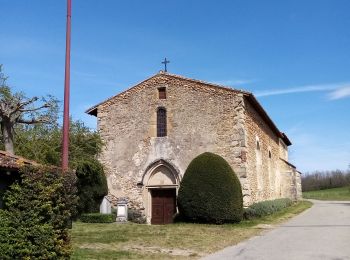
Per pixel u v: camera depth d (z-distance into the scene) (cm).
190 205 1858
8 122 1631
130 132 2239
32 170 955
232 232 1595
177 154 2122
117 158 2239
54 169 981
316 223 1889
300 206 3053
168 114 2180
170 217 2119
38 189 935
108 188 2219
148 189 2158
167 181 2134
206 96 2127
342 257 1080
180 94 2178
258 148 2391
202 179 1866
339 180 6988
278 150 3259
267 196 2591
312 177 7350
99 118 2325
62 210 973
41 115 1920
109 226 1798
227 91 2092
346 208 2836
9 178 1023
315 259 1059
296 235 1503
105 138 2288
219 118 2083
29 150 2036
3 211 914
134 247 1273
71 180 1006
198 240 1408
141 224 1930
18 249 888
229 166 1912
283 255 1120
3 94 1786
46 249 909
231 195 1842
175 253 1180
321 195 5731
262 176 2459
